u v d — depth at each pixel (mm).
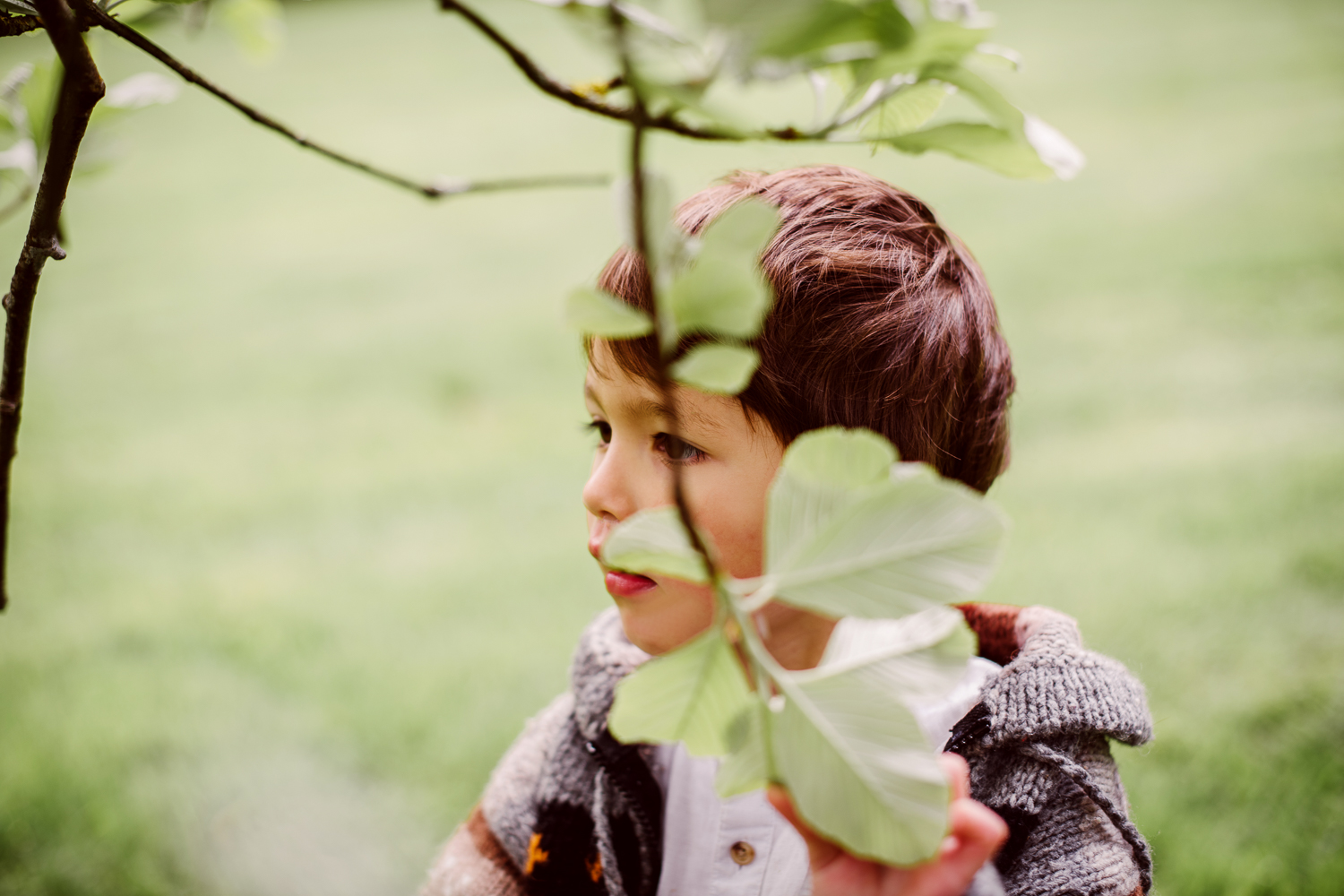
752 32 207
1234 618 1926
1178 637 1884
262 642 2311
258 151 9102
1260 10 10023
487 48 12477
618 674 778
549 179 497
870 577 267
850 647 308
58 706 2100
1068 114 7270
